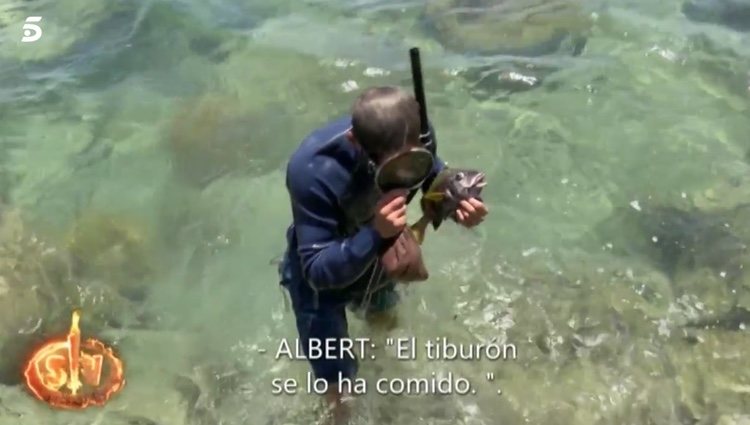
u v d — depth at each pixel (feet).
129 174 16.53
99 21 20.59
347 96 18.19
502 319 13.65
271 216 15.62
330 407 12.12
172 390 12.74
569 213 15.51
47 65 19.30
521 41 19.67
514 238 15.01
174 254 14.97
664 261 14.62
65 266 14.66
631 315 13.66
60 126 17.66
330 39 19.92
